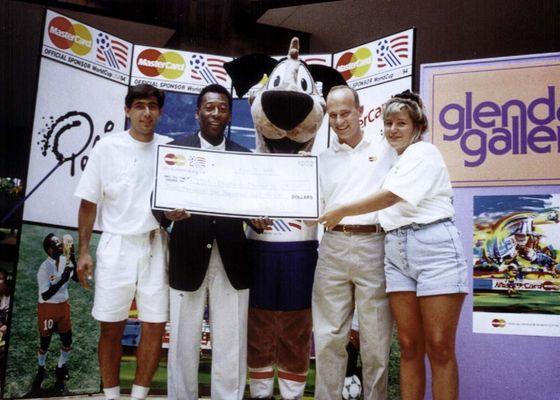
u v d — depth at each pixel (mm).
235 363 3252
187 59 4492
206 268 3203
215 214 3139
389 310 3088
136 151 3330
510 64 3664
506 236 3570
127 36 5832
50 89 4109
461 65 3742
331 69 3816
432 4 5566
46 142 4113
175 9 4879
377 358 3082
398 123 2924
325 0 4848
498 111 3656
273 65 3805
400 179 2781
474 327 3557
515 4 5637
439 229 2775
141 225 3209
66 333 4172
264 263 3455
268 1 4945
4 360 3961
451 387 2707
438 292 2697
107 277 3160
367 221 3102
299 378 3562
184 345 3207
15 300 4008
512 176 3598
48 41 4082
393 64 4094
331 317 3182
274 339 3561
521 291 3512
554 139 3559
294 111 3357
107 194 3281
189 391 3225
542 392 3432
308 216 3174
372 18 5695
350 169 3215
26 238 4055
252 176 3225
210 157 3234
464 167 3678
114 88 4395
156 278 3244
